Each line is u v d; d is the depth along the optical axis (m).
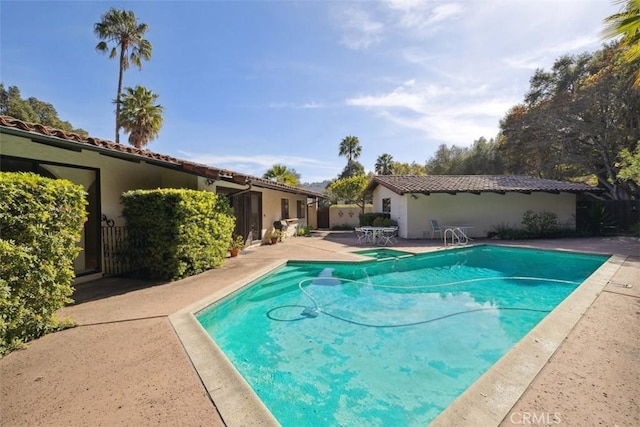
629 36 4.92
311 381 3.45
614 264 7.26
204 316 4.88
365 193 21.80
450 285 7.40
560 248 10.47
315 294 6.75
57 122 30.03
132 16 21.11
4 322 3.14
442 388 3.30
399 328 4.91
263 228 13.49
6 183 3.20
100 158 6.92
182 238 6.57
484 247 12.11
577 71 19.97
